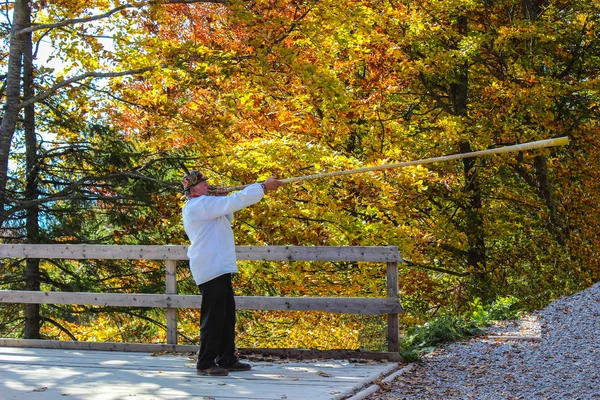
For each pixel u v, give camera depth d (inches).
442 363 244.8
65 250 283.4
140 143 475.2
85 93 462.3
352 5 406.3
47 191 455.5
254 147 422.3
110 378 219.0
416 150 550.9
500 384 214.1
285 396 192.4
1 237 425.7
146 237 460.4
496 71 604.7
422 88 599.5
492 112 559.5
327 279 475.5
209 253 219.0
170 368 235.5
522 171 645.3
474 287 539.5
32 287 435.2
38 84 450.6
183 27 543.5
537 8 607.2
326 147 450.3
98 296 278.1
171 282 271.6
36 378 219.5
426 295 565.0
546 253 570.6
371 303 247.3
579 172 646.5
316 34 405.4
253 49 397.1
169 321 270.1
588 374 221.9
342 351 250.2
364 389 207.2
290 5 404.8
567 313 315.9
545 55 577.6
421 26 510.0
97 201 454.0
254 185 216.7
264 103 475.2
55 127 467.8
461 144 576.4
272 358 252.5
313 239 427.5
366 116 503.2
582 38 596.1
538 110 531.8
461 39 562.9
